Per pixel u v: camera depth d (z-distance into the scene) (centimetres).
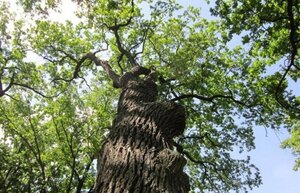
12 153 1403
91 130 1509
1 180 1262
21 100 1533
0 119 1534
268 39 1023
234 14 1002
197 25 1399
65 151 1505
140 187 271
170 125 386
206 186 1448
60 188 1448
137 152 325
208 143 1471
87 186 1554
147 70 733
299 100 1135
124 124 394
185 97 1251
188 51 1380
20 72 1444
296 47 928
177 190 275
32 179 1257
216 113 1395
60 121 1488
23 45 1386
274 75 1202
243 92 1320
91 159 1468
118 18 1231
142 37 1335
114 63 1391
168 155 303
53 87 1461
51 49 1390
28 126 1552
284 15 956
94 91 1532
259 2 955
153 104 421
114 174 298
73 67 1420
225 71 1348
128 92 534
